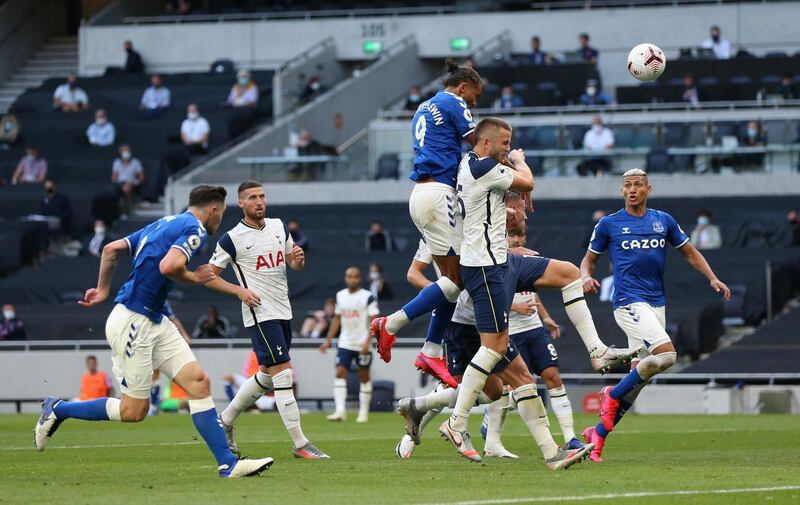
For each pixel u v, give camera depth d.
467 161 15.18
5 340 40.03
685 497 12.23
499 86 54.47
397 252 43.88
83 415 14.80
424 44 60.53
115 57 63.78
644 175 17.81
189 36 63.03
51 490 13.11
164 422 30.06
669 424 27.83
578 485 13.37
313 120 54.03
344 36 61.41
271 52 62.22
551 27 59.00
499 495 12.38
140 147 53.34
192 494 12.56
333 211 47.94
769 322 37.84
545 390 34.44
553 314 38.19
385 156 50.06
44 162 52.31
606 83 58.25
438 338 16.78
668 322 37.75
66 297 43.69
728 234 43.97
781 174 46.53
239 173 50.25
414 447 18.94
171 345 14.19
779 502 11.91
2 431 25.83
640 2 58.22
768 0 56.97
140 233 14.47
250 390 18.11
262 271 18.09
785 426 26.84
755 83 50.72
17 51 66.81
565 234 44.22
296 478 14.24
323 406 37.06
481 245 15.07
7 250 46.56
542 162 48.25
